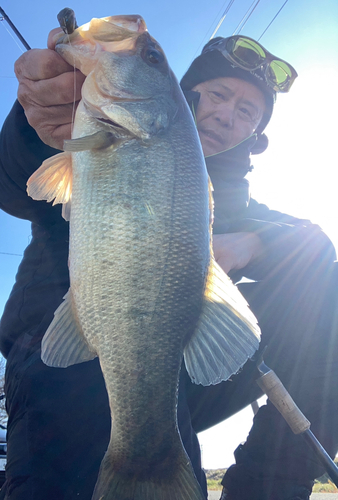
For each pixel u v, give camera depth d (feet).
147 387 0.95
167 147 1.07
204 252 1.05
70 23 1.08
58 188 1.10
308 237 1.65
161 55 1.20
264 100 2.09
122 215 0.98
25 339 1.29
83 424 1.11
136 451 0.93
